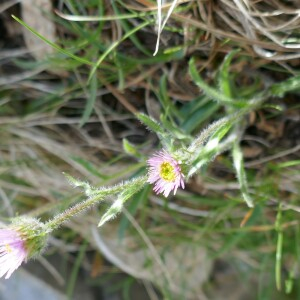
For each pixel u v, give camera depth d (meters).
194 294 0.31
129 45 0.21
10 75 0.23
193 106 0.22
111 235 0.29
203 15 0.19
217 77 0.21
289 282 0.27
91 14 0.21
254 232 0.27
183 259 0.30
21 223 0.18
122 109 0.24
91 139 0.25
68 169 0.26
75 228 0.29
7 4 0.22
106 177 0.22
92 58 0.21
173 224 0.28
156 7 0.19
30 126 0.25
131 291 0.32
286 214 0.25
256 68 0.21
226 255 0.30
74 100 0.24
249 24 0.19
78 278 0.31
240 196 0.24
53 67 0.22
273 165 0.23
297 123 0.23
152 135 0.24
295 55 0.19
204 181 0.25
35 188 0.27
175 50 0.20
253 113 0.22
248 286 0.32
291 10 0.18
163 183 0.17
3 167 0.26
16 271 0.30
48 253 0.30
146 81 0.22
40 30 0.22
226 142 0.21
